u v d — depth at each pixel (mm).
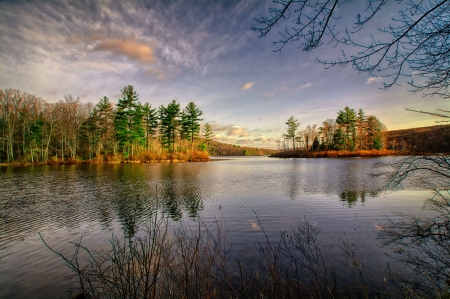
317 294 4324
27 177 23219
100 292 4316
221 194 14898
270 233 7836
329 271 5215
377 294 4348
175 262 4586
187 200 13289
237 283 4574
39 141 43938
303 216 9766
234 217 9836
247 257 5930
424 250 5180
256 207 11438
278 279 4547
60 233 8375
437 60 3002
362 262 5570
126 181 20734
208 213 10570
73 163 42219
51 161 40906
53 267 5910
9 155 42469
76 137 47906
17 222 9609
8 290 4988
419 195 12945
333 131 72438
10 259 6398
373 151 52188
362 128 61125
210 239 7227
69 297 4625
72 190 16328
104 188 17172
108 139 48250
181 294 3766
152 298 3531
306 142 78938
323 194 14172
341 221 8945
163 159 50594
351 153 58344
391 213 9758
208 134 72750
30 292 4895
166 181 20797
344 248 6395
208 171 30203
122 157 46594
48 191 15969
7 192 15680
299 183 18781
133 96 48188
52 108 45906
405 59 2977
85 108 48875
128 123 48312
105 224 9250
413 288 4430
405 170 4234
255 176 24297
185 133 62312
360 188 15867
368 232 7621
